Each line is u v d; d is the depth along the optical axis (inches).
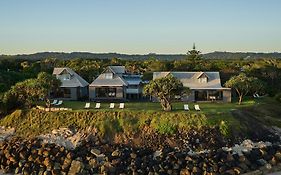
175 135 1946.4
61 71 2810.0
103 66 4739.2
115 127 2031.3
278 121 2353.6
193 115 2048.5
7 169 1772.9
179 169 1673.2
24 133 2090.3
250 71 4028.1
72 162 1728.6
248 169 1712.6
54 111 2180.1
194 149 1849.2
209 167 1672.0
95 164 1728.6
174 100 2709.2
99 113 2113.7
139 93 2977.4
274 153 1850.4
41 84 2226.9
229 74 3661.4
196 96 2726.4
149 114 2081.7
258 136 2055.9
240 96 2635.3
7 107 2294.5
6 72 3523.6
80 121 2087.8
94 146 1892.2
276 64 5344.5
